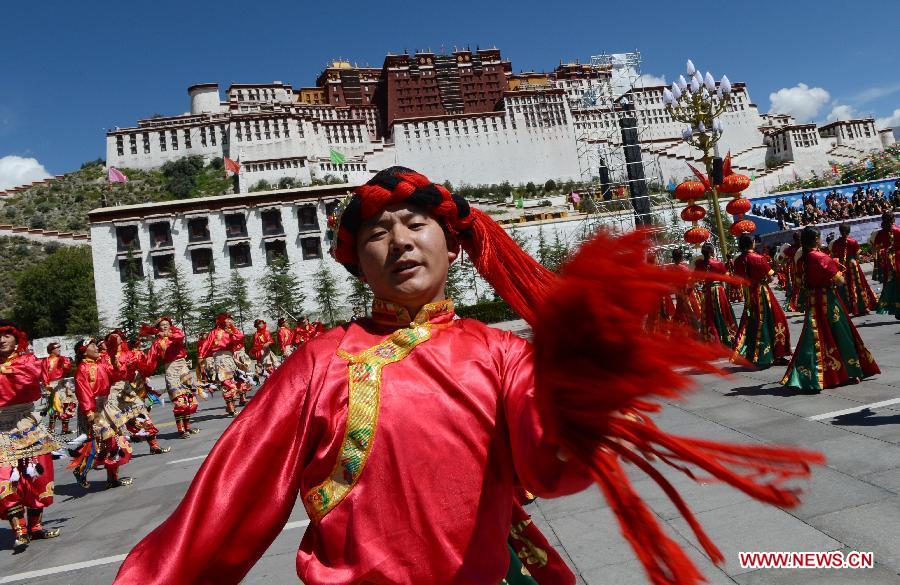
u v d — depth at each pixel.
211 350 12.19
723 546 3.03
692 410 5.94
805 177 86.81
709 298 9.38
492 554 1.06
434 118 83.06
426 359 1.13
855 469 3.79
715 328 9.32
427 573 1.02
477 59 101.12
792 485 3.65
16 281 68.31
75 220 93.44
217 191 80.75
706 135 13.11
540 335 0.75
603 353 0.69
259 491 1.10
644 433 0.76
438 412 1.08
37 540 5.14
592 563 3.08
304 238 47.47
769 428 4.98
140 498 6.18
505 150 84.00
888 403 5.21
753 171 83.19
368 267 1.26
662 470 4.25
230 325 12.46
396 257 1.22
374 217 1.25
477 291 39.91
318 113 96.31
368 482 1.06
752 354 7.78
